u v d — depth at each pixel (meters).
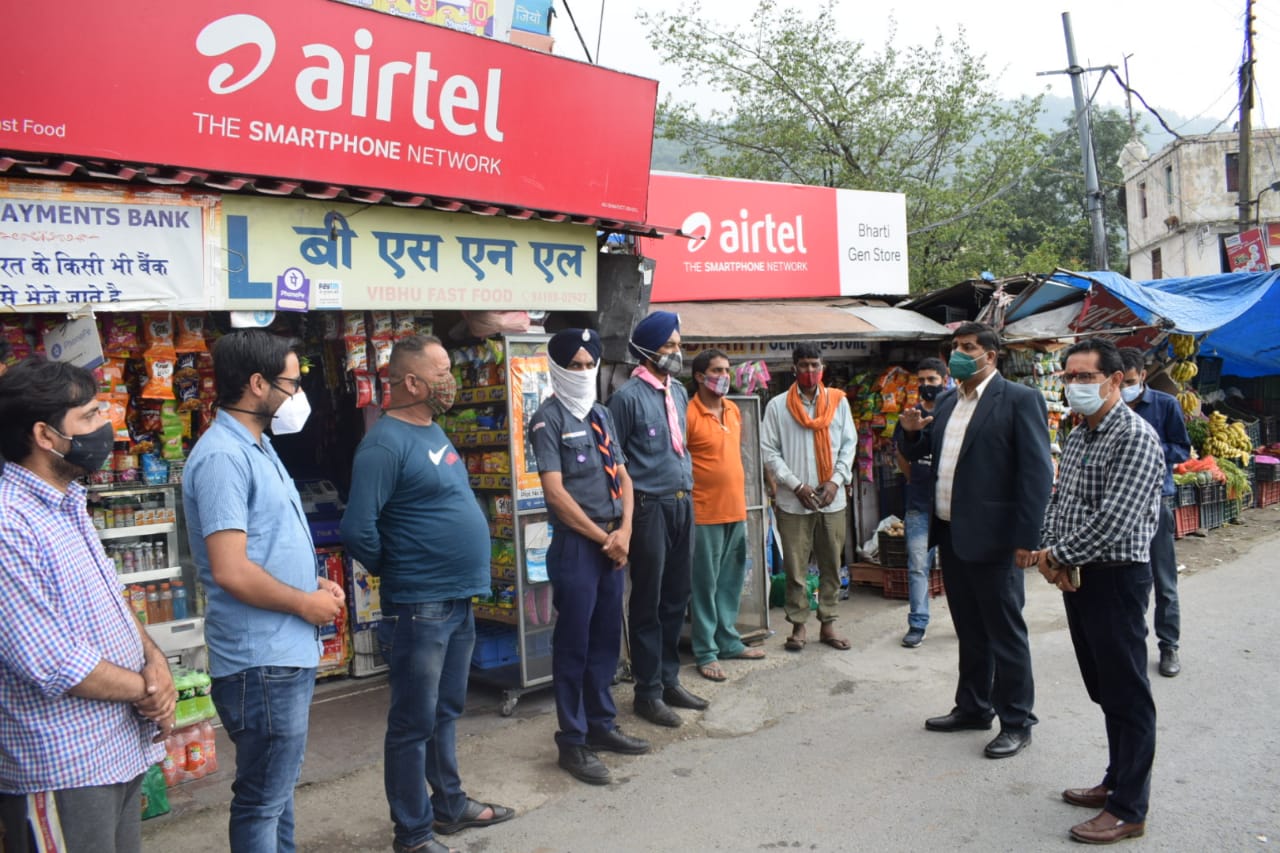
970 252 15.67
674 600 5.11
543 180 5.22
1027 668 4.43
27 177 3.54
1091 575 3.60
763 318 7.11
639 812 3.94
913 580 6.33
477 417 5.36
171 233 3.90
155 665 2.51
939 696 5.29
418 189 4.69
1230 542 9.79
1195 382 13.50
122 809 2.49
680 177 7.63
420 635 3.44
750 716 5.07
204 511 2.69
